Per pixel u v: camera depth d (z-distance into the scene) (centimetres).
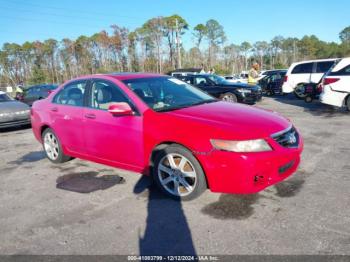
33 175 522
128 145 427
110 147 451
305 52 10806
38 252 305
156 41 7462
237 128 356
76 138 502
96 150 475
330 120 868
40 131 582
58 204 404
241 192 350
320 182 426
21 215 381
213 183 359
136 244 308
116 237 322
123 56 7994
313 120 883
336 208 353
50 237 329
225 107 435
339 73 981
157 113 405
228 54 10244
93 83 489
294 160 386
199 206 375
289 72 1552
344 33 10762
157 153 404
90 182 470
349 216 335
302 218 336
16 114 953
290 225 323
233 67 10094
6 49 8938
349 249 281
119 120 432
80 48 8575
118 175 491
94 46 8494
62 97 541
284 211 352
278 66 9650
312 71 1469
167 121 389
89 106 482
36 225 355
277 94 1877
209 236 313
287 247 288
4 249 313
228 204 375
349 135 679
